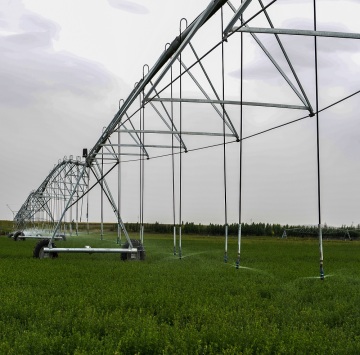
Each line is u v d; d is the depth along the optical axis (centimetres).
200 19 1225
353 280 1402
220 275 1496
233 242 5069
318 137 1382
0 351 626
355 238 7575
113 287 1120
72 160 3525
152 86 1587
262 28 1203
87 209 5050
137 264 1844
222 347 657
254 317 803
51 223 6144
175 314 854
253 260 2227
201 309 856
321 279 1395
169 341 670
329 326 812
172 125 2192
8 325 750
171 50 1425
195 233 9381
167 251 2828
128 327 745
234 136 1945
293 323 800
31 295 996
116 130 2102
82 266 1731
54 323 768
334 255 2725
